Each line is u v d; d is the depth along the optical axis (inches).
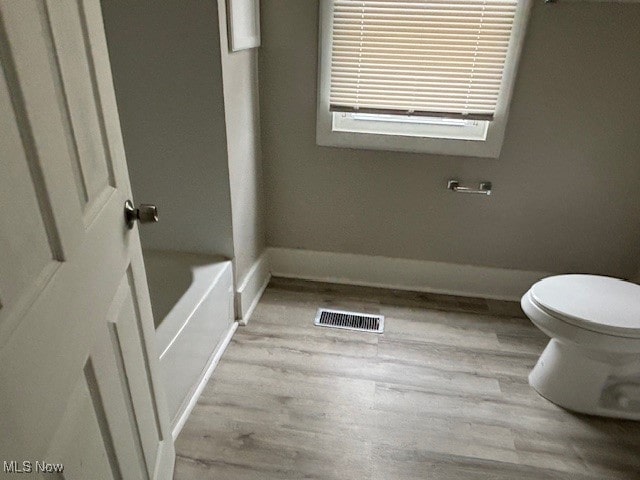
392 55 76.2
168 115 71.1
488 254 90.7
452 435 63.7
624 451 62.2
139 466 44.0
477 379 73.3
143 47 67.0
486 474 58.6
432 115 79.2
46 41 27.2
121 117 72.2
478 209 86.9
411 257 93.4
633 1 68.4
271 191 91.7
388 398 69.1
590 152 79.2
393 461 59.8
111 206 37.2
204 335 69.6
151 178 76.0
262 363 74.9
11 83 23.7
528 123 78.6
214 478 56.8
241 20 69.7
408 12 73.0
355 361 76.0
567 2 69.7
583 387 66.1
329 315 87.0
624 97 74.5
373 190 88.4
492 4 70.9
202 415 65.2
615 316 60.5
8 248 23.5
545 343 81.6
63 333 29.0
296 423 64.6
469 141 80.7
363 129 85.2
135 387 42.9
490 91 76.6
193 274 73.9
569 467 59.9
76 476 31.2
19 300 24.4
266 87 82.7
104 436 36.2
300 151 87.1
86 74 33.0
